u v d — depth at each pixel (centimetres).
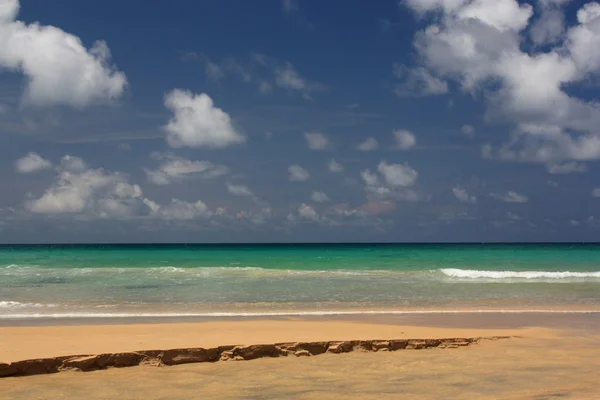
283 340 1131
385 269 3666
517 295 2220
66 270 3412
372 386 837
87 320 1511
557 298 2138
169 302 1977
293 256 5753
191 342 1091
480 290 2381
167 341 1103
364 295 2203
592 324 1505
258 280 2791
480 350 1142
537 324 1503
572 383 856
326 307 1867
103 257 5572
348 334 1243
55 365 912
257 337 1169
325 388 823
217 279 2841
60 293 2233
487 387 830
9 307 1816
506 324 1501
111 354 955
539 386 835
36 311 1717
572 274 3128
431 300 2064
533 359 1051
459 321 1546
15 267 3784
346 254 6309
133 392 793
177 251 7806
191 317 1584
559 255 5912
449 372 938
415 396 775
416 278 2927
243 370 947
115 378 877
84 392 790
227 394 785
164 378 881
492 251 7550
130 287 2461
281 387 829
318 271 3353
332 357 1068
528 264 4259
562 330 1397
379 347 1141
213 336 1179
